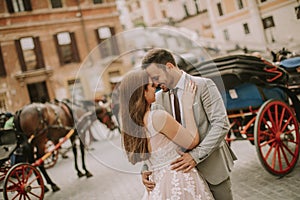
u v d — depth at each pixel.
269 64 4.42
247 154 5.62
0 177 5.64
